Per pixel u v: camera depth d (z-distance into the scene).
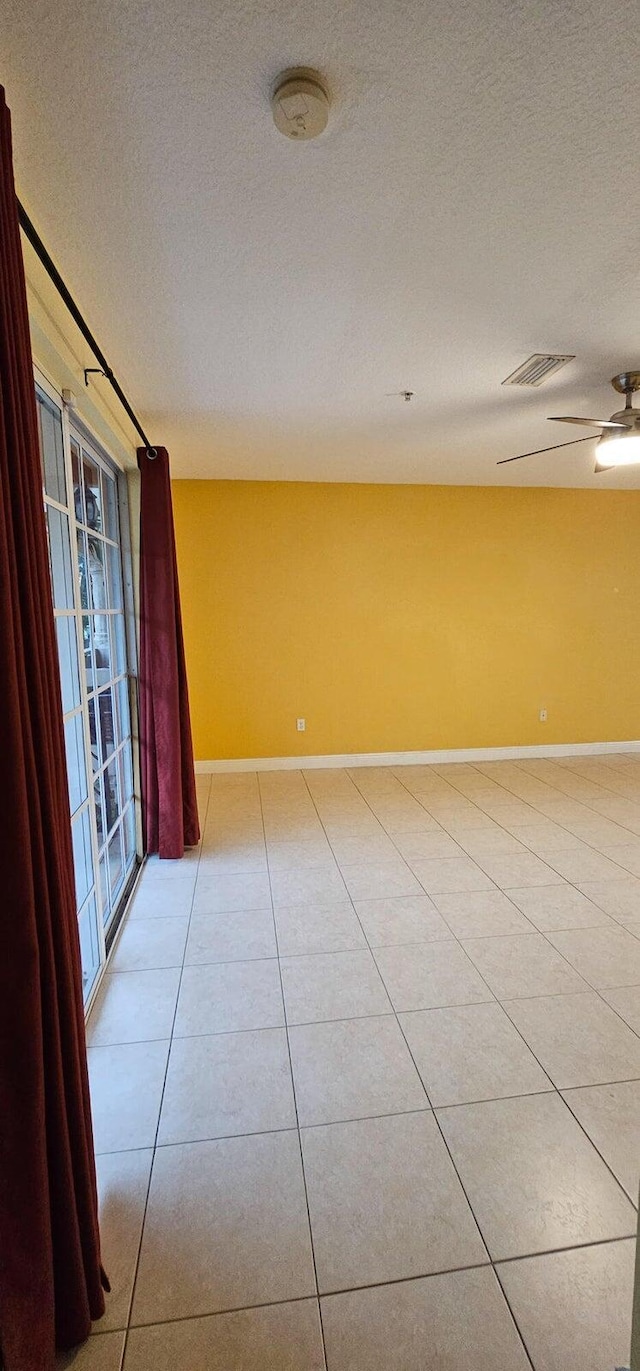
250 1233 1.33
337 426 3.23
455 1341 1.14
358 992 2.15
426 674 5.08
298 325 2.06
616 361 2.43
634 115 1.19
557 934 2.54
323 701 4.96
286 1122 1.62
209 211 1.45
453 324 2.09
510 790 4.48
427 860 3.28
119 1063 1.83
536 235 1.59
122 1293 1.21
